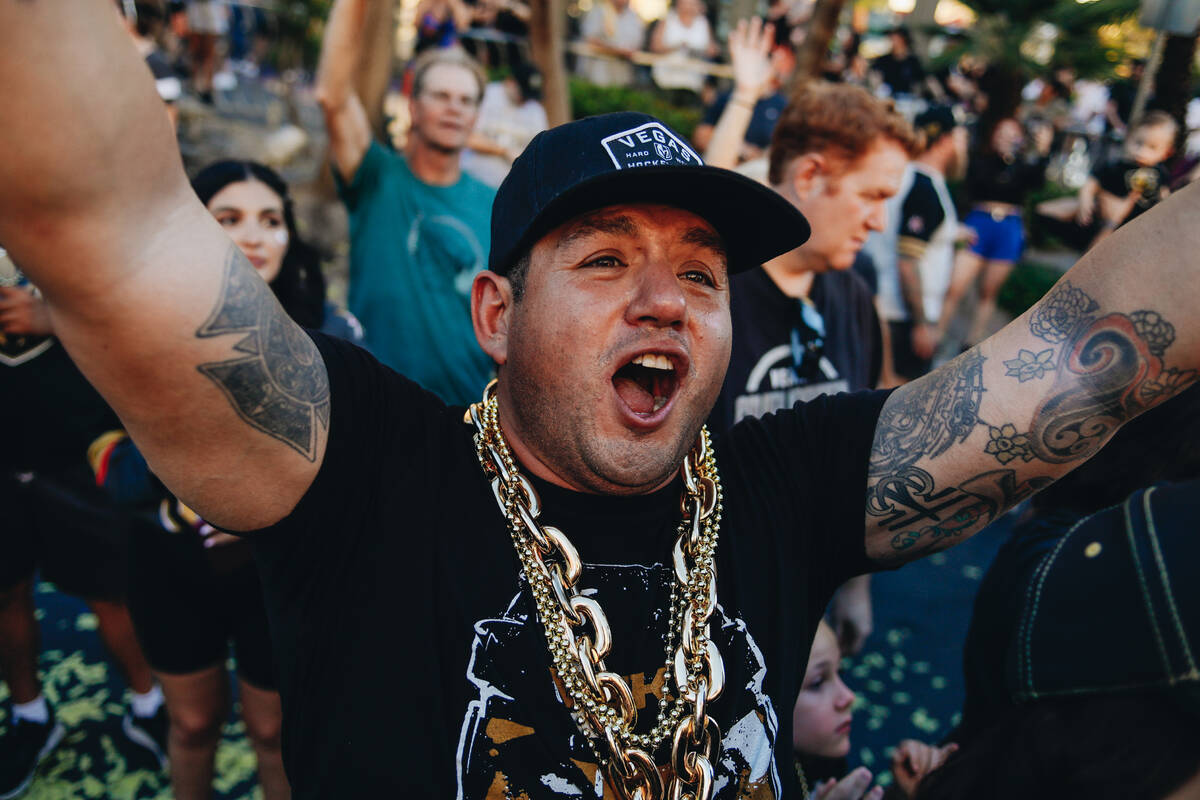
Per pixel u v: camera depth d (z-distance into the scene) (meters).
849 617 2.67
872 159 2.07
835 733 1.93
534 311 1.00
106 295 0.75
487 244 3.06
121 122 0.72
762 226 1.03
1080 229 5.09
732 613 1.04
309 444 0.92
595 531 1.04
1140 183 4.76
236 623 1.97
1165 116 4.61
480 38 8.55
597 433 0.99
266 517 0.93
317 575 0.97
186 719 2.04
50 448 2.31
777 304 2.22
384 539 0.97
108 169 0.72
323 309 2.34
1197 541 0.94
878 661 3.47
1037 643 1.05
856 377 2.49
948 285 5.97
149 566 1.92
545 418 1.01
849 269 2.62
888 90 9.52
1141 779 0.95
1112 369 1.01
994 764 1.10
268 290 0.89
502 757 0.94
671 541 1.08
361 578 0.96
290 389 0.89
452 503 1.02
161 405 0.82
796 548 1.13
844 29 10.54
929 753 1.65
